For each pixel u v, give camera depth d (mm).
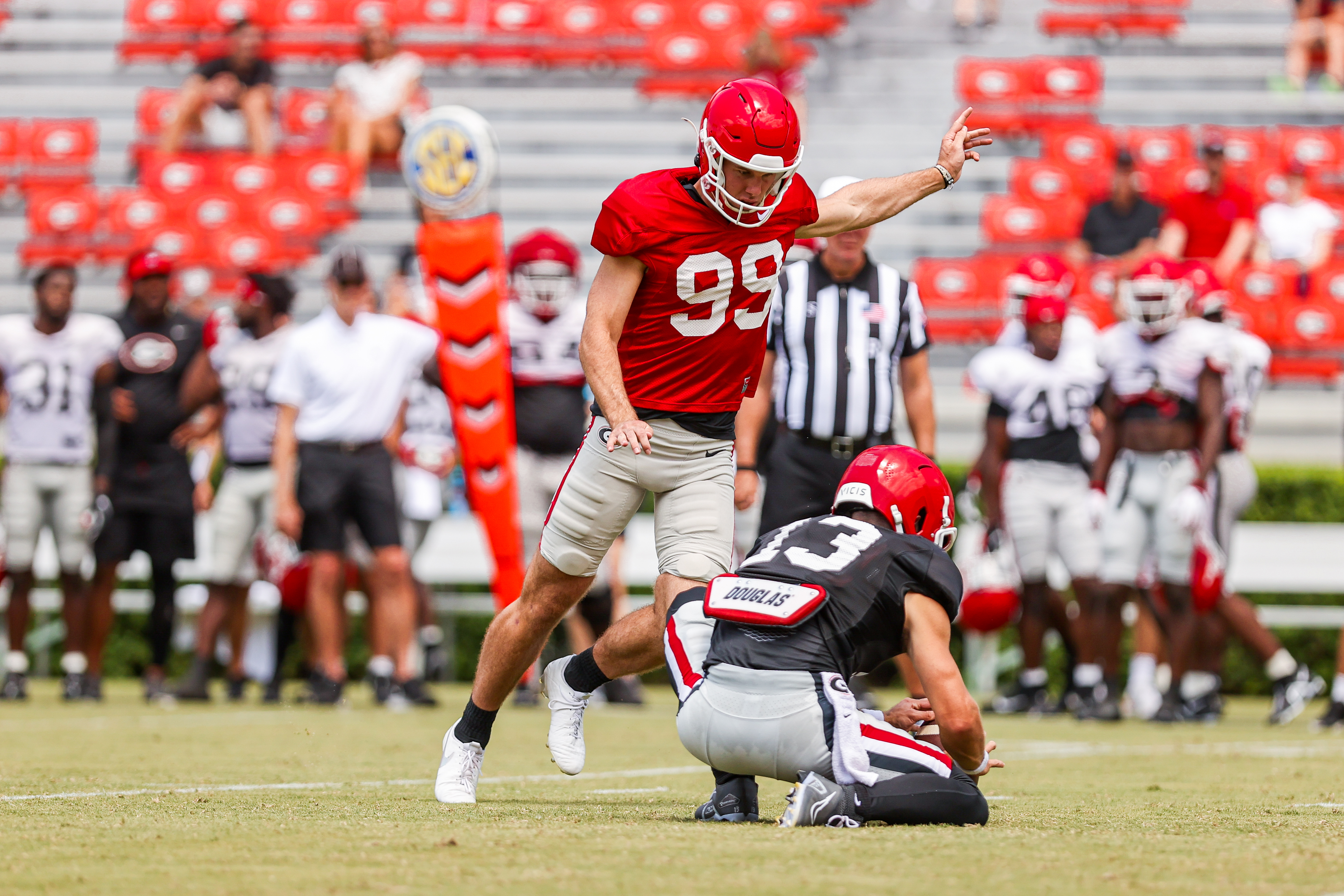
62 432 35000
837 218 14305
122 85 65500
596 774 19078
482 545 40938
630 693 35125
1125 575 32656
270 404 34781
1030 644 34844
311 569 32656
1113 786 18188
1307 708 38688
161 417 34781
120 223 58094
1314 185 57469
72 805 14555
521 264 32469
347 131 58688
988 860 10555
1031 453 33719
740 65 62906
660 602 14031
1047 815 14281
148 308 34938
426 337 32594
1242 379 33094
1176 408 32281
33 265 58250
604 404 13227
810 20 63219
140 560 44094
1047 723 32281
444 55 64375
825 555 12836
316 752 22047
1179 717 31984
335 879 9672
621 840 11523
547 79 64188
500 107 63156
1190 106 60844
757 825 12727
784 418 22328
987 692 39469
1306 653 41688
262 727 27000
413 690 32562
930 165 59750
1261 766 21391
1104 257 50188
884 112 61594
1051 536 33844
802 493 22172
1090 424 34594
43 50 66500
